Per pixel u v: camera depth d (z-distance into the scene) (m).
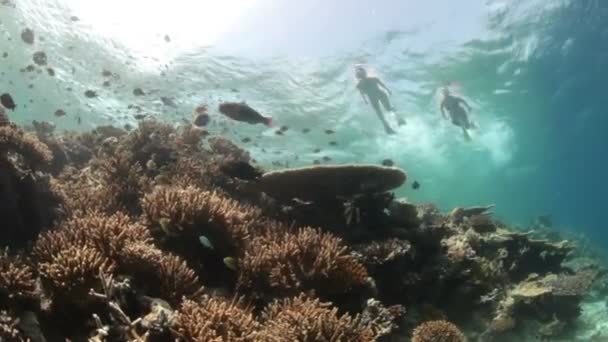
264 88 20.78
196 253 5.72
